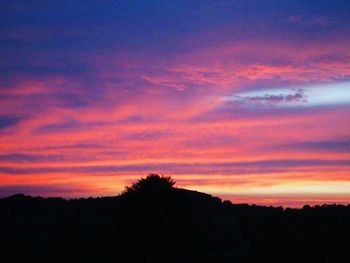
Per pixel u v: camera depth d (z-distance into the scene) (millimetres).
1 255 30188
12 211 45969
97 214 40906
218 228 35750
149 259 27172
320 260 28719
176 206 28094
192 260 27906
